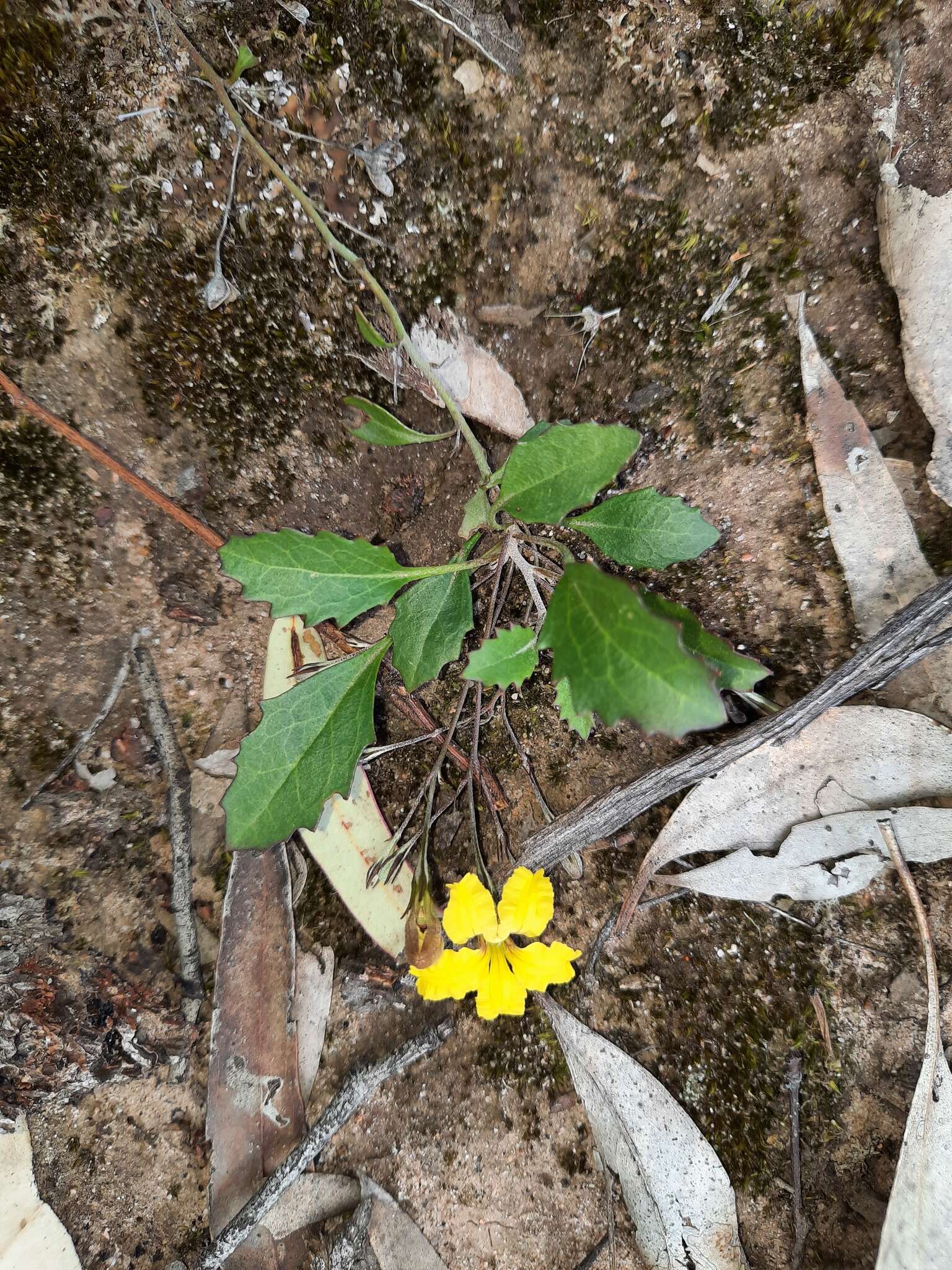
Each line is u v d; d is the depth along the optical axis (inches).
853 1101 4.2
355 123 4.2
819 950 4.3
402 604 4.4
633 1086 4.4
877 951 4.3
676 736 3.2
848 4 3.9
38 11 4.0
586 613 3.5
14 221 4.3
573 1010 4.6
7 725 4.8
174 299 4.4
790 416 4.3
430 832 4.9
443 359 4.5
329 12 4.1
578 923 4.7
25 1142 4.3
